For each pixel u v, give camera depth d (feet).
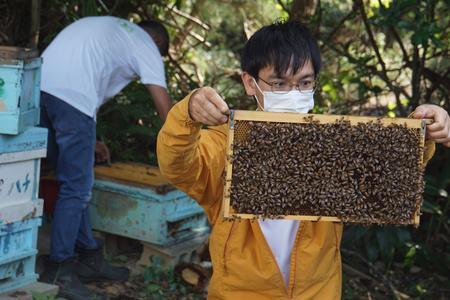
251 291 7.68
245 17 25.26
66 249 14.12
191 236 16.26
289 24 7.66
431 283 16.57
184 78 20.72
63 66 14.24
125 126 18.17
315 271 7.66
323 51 19.47
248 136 6.80
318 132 6.80
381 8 15.94
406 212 7.09
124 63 14.76
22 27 17.56
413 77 17.61
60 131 14.10
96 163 16.80
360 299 15.53
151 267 15.33
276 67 7.43
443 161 17.66
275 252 7.71
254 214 6.90
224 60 26.05
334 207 7.00
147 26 16.01
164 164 7.21
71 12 17.58
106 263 15.28
